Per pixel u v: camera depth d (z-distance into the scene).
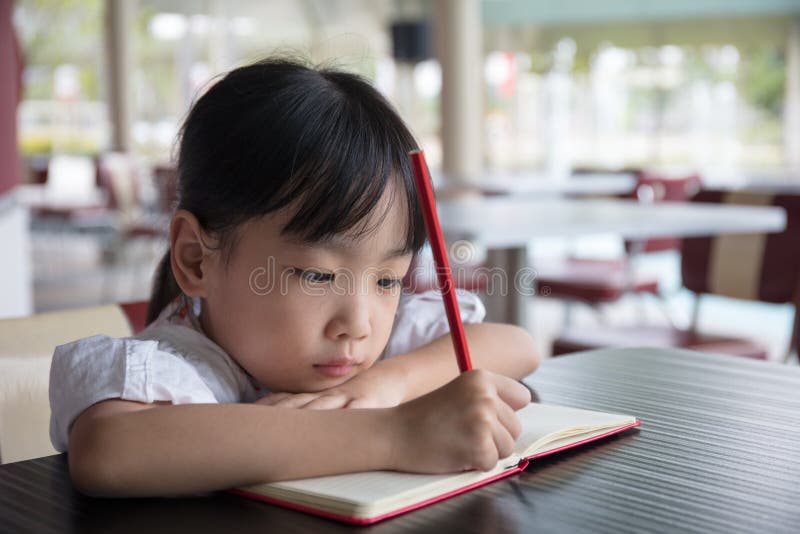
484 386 0.64
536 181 4.79
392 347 1.02
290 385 0.76
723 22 7.32
